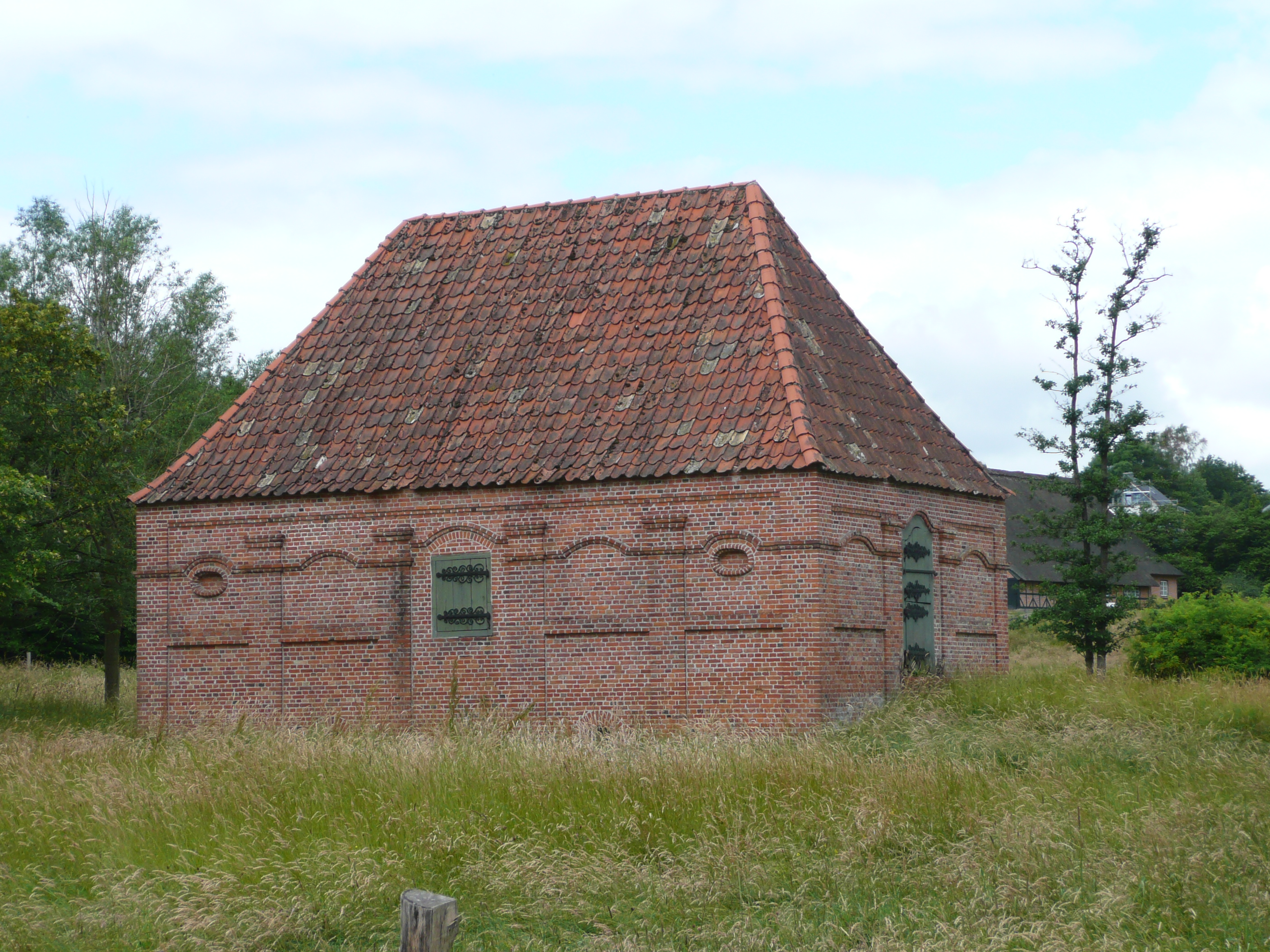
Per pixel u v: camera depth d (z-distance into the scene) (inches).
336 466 974.4
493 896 453.7
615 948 399.2
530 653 903.7
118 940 424.2
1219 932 387.9
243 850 496.7
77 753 706.8
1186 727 697.0
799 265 1000.9
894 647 906.7
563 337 985.5
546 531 904.9
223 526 994.7
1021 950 377.4
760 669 842.2
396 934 428.5
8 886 479.5
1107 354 1172.5
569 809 526.3
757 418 875.4
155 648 1007.0
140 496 1010.1
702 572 863.1
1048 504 2517.2
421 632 934.4
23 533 1012.5
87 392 1183.6
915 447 964.0
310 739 751.7
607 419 920.9
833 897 438.0
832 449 865.5
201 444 1031.0
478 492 924.6
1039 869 435.2
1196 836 454.6
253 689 978.1
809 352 928.9
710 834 498.9
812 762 574.6
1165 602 1162.6
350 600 956.0
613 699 879.1
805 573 835.4
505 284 1042.7
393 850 493.7
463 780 567.2
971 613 997.2
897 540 919.0
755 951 394.3
